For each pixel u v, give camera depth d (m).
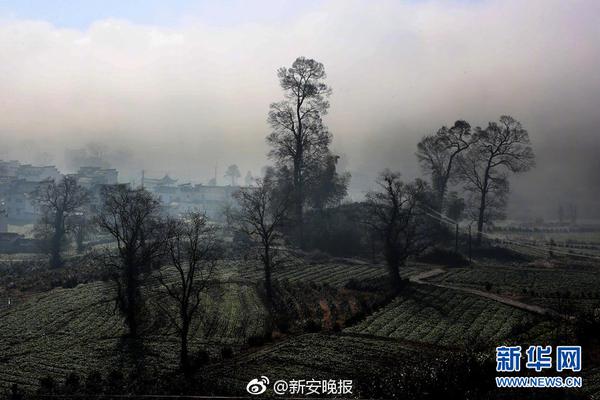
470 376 32.97
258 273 76.75
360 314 55.66
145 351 47.88
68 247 104.38
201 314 57.88
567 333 43.69
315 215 103.25
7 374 43.22
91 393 37.31
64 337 51.97
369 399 33.34
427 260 89.06
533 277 75.88
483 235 110.44
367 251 96.31
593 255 96.12
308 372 40.81
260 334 51.66
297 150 97.00
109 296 64.19
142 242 61.38
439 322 53.53
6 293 68.44
